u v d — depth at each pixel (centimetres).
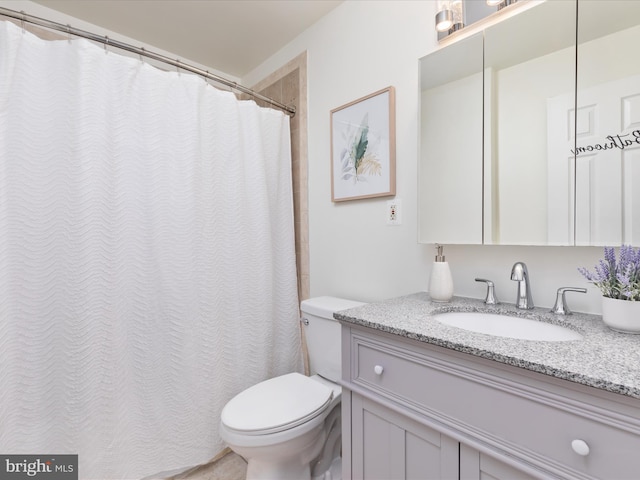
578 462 58
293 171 201
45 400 116
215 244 154
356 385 97
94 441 123
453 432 74
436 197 125
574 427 58
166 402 139
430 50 130
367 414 94
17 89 111
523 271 103
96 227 124
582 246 96
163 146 139
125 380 131
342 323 100
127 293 131
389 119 143
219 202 158
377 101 148
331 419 141
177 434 141
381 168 147
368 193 153
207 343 150
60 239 118
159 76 139
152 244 136
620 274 79
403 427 85
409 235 139
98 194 124
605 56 91
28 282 113
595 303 95
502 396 67
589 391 56
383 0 147
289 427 112
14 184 111
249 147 171
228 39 198
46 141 116
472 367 71
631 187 87
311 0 164
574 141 96
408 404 83
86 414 121
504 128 109
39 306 115
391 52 144
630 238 87
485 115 113
